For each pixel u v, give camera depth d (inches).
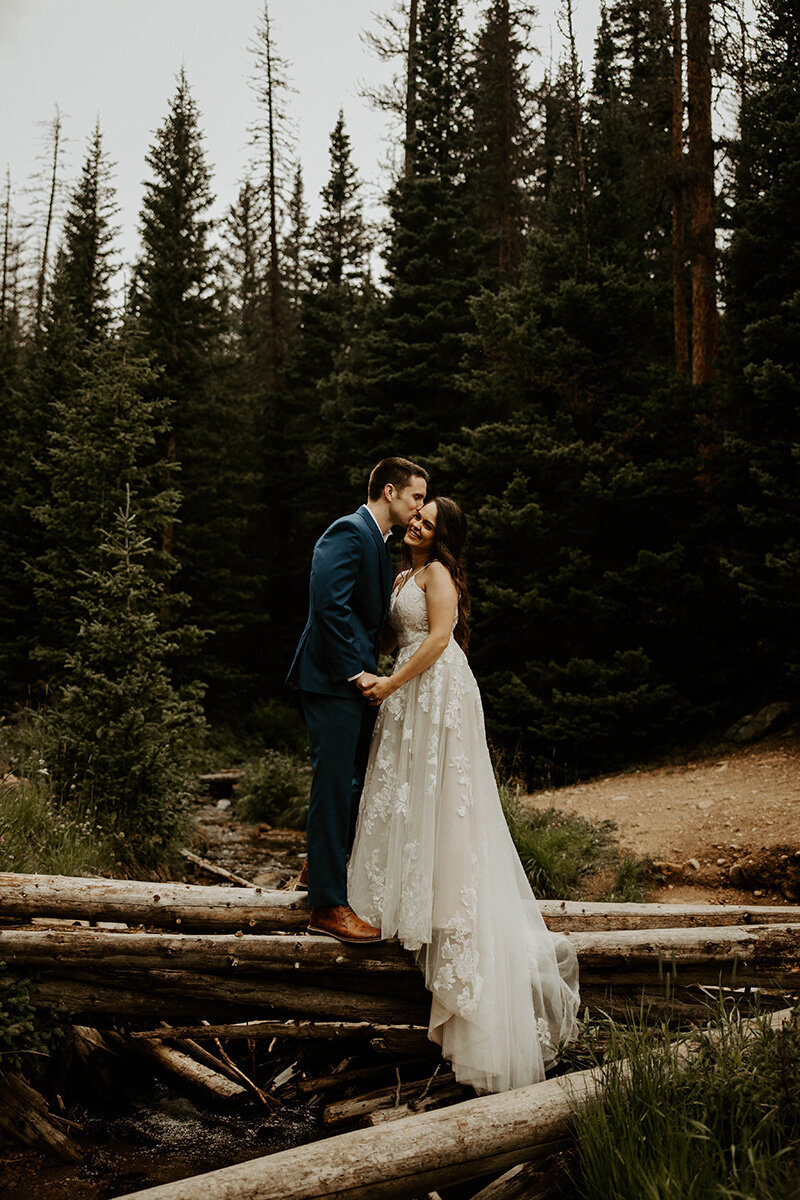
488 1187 108.8
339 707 125.3
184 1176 120.3
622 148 492.4
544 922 141.9
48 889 135.3
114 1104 140.6
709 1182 89.7
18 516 587.2
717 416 428.5
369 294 783.7
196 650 447.2
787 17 394.3
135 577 269.3
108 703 255.9
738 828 253.9
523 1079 118.0
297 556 776.9
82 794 242.8
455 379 523.5
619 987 137.9
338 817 126.2
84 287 874.8
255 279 1069.8
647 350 466.0
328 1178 94.9
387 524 136.3
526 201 664.4
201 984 127.4
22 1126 124.9
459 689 130.9
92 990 128.4
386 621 138.7
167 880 243.6
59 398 622.5
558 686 417.4
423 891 120.5
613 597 421.1
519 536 440.8
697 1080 104.1
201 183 688.4
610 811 292.7
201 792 461.1
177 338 660.1
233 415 680.4
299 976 129.6
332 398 749.9
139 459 635.5
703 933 139.7
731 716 402.3
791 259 367.9
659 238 604.7
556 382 444.1
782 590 356.8
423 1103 124.0
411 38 714.2
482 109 684.1
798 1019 110.7
